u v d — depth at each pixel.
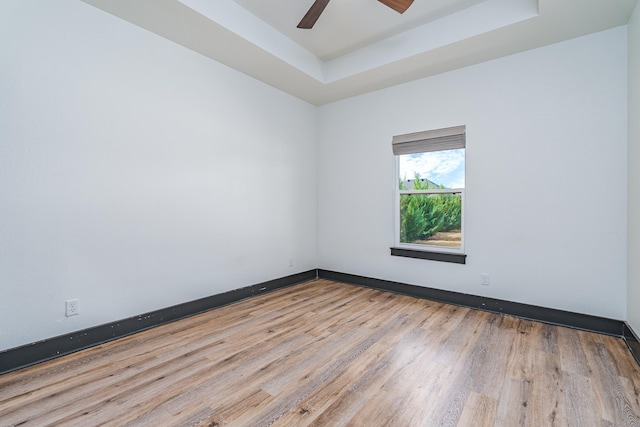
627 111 2.33
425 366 1.94
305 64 3.29
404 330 2.51
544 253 2.70
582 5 2.12
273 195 3.71
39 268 1.99
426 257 3.35
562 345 2.23
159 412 1.50
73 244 2.13
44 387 1.70
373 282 3.84
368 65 3.20
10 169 1.87
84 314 2.19
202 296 2.95
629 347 2.18
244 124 3.34
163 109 2.63
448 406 1.55
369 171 3.86
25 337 1.93
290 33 2.98
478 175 3.03
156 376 1.82
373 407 1.54
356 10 2.60
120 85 2.35
